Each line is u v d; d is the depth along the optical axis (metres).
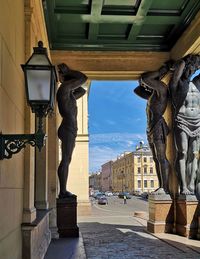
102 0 9.11
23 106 5.67
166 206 11.29
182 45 10.95
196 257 7.48
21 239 5.23
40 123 3.66
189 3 9.45
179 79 10.99
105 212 24.12
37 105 3.65
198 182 10.73
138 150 85.19
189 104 10.90
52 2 9.05
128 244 9.16
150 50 11.93
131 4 9.62
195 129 10.85
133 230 12.08
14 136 3.66
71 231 10.39
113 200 56.12
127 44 11.72
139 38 11.59
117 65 11.84
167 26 10.85
